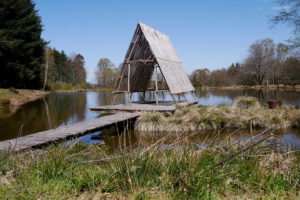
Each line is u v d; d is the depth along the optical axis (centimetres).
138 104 1427
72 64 5419
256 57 4081
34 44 3222
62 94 3656
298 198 234
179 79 1460
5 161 324
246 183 265
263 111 995
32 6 3631
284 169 296
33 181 276
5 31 2727
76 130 662
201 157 292
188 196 231
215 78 5456
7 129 911
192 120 903
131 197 239
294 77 3612
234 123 897
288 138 678
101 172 287
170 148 338
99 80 4412
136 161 285
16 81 3244
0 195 237
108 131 866
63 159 330
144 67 1569
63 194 246
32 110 1538
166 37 1745
